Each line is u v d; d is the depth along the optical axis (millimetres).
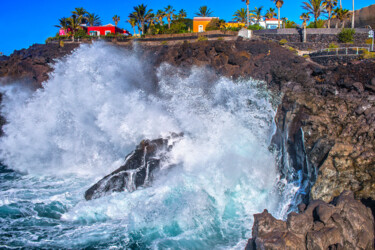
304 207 9117
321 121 11977
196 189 12664
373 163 10000
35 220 11938
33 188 15016
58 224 11703
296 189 11680
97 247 10273
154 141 14578
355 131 11555
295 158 12523
